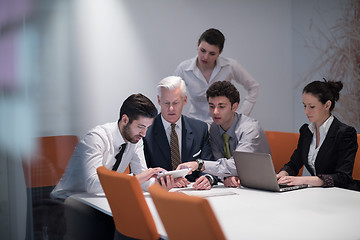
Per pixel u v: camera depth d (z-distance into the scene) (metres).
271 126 4.81
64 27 3.72
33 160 3.61
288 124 4.92
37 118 3.63
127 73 3.99
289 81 4.88
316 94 2.95
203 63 4.06
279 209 2.26
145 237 2.00
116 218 2.17
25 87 3.59
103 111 3.88
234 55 4.53
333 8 5.08
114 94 3.94
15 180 3.56
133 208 2.00
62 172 3.66
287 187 2.76
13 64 3.55
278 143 3.65
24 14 3.57
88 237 3.10
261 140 3.29
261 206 2.34
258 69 4.68
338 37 5.12
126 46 3.97
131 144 2.94
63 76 3.72
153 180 2.79
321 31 5.04
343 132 2.88
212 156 3.25
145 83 4.08
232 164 3.00
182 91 3.14
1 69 3.51
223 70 4.16
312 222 2.01
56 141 3.68
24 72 3.58
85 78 3.81
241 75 4.30
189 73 4.11
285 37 4.83
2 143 3.54
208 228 1.54
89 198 2.60
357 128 5.20
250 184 2.84
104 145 2.85
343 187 2.83
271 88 4.77
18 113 3.57
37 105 3.63
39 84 3.63
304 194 2.61
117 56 3.94
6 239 3.54
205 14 4.34
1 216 3.53
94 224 3.05
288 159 3.57
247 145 3.20
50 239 3.47
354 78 5.21
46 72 3.66
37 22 3.62
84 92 3.80
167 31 4.16
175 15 4.19
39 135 3.63
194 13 4.28
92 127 3.83
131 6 3.98
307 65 4.96
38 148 3.62
